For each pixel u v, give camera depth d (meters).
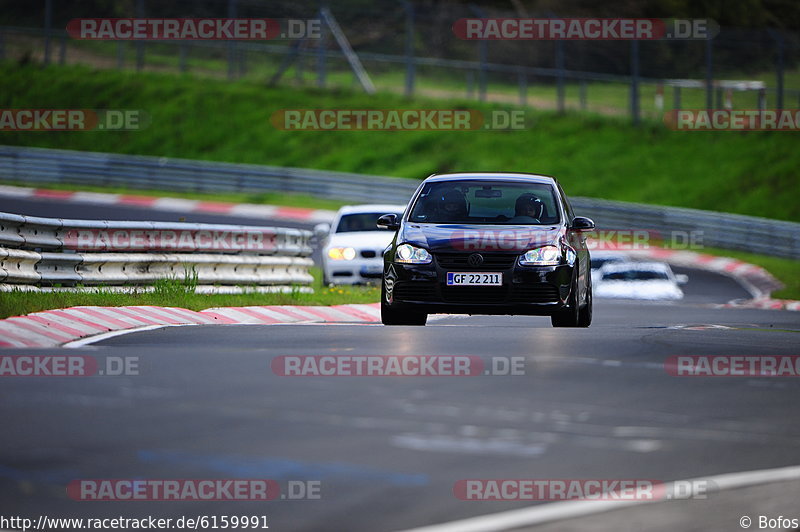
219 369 31.88
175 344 38.75
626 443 22.94
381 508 17.47
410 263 47.88
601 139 193.50
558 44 199.62
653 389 30.62
